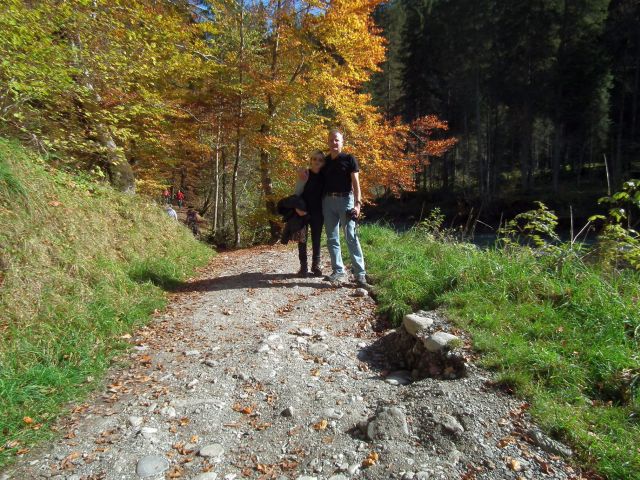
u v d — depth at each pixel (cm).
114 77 705
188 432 257
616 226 409
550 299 360
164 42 777
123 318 418
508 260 432
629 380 250
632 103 3159
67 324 368
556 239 460
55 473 221
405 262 529
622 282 370
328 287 529
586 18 2778
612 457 197
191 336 402
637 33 2577
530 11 2753
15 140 533
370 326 414
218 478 217
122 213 666
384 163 1199
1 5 499
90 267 454
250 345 369
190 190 2925
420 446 223
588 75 2809
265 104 1211
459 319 341
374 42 1109
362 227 852
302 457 229
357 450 227
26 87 532
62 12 564
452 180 3641
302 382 308
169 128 1095
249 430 258
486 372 272
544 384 255
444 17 3130
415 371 316
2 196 421
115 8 677
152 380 322
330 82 1090
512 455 206
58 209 493
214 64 1008
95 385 315
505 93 2964
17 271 372
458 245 561
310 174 564
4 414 263
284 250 877
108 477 218
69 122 715
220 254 934
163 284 552
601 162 3612
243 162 1745
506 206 2816
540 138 3859
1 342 317
